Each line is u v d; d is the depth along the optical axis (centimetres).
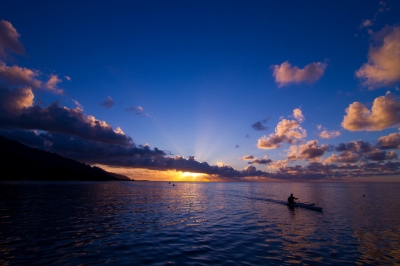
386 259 1308
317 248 1500
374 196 6481
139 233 1802
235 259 1254
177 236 1738
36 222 2141
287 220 2550
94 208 3195
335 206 3988
